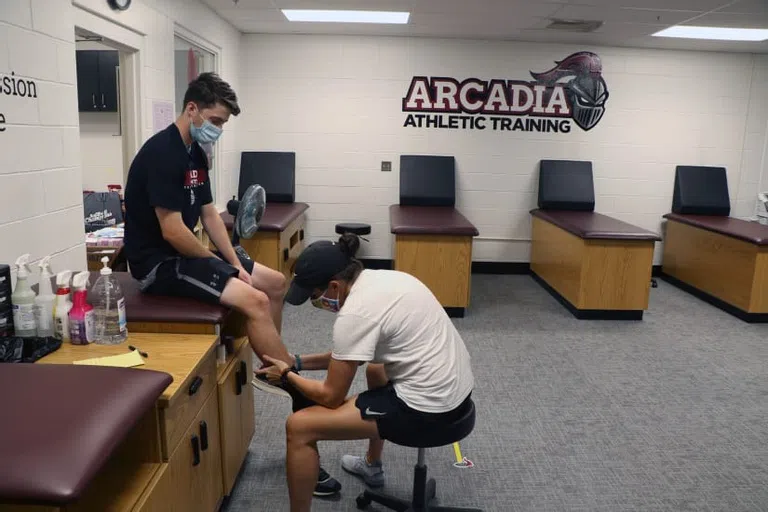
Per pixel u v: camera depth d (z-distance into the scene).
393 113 6.11
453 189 6.07
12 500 1.08
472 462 2.73
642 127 6.27
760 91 6.27
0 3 2.19
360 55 5.99
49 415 1.27
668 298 5.66
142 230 2.36
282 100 6.06
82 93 5.56
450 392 1.92
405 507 2.26
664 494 2.52
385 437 1.96
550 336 4.46
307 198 6.24
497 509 2.39
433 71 6.04
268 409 3.18
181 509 1.75
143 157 2.27
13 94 2.28
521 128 6.19
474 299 5.44
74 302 1.95
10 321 1.96
